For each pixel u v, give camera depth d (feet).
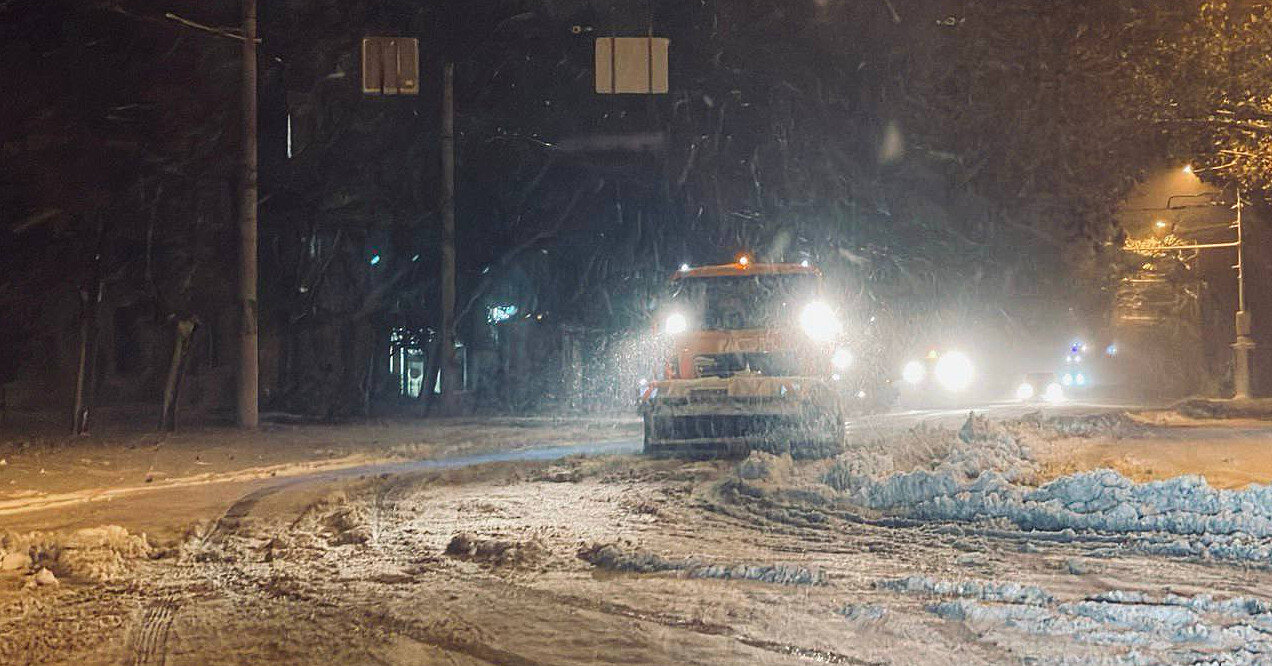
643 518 46.93
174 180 123.65
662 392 69.10
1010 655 25.89
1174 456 59.52
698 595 32.99
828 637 28.07
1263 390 183.62
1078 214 79.36
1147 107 73.82
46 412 113.50
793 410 67.05
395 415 130.00
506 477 61.87
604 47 81.76
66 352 118.11
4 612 33.04
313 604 33.45
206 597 34.83
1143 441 69.00
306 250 141.79
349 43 138.62
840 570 35.60
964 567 35.53
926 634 27.91
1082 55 73.20
